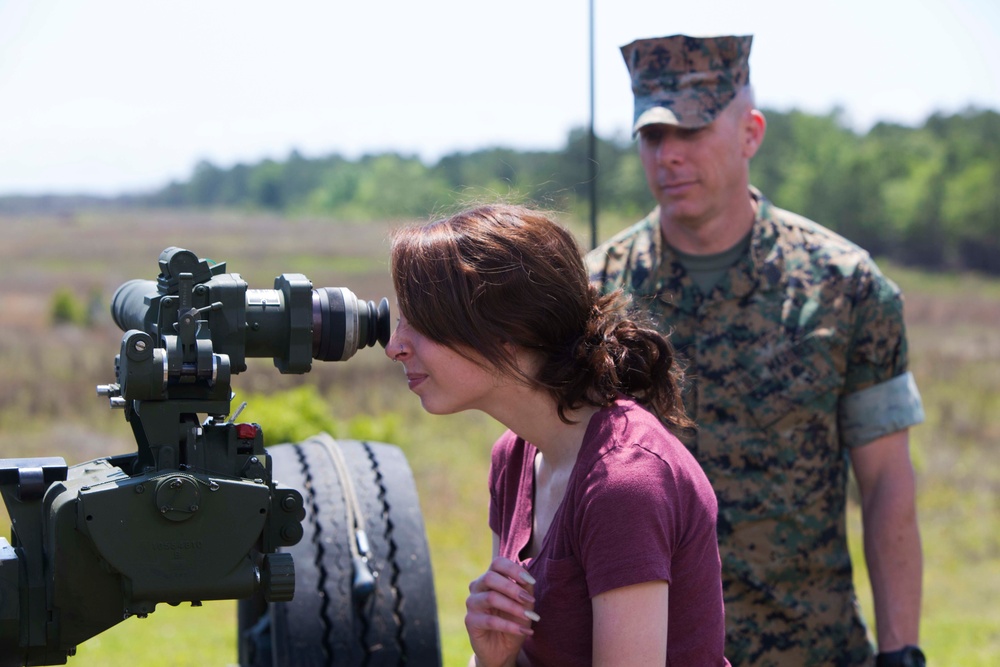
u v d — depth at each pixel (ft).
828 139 237.45
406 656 8.27
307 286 5.79
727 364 9.51
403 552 8.62
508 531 6.41
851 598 9.53
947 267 189.06
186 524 5.07
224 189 412.16
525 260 5.56
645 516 5.12
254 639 10.63
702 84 9.56
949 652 20.66
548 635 5.51
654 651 5.08
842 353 9.39
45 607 5.47
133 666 18.31
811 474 9.38
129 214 339.77
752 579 9.26
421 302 5.57
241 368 5.66
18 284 134.21
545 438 5.84
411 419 45.88
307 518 8.66
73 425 45.44
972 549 28.96
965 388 57.00
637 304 9.51
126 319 6.36
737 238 9.82
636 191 161.58
